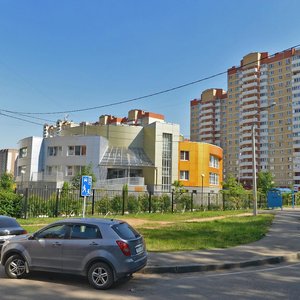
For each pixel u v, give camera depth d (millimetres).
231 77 126750
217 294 7855
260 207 45000
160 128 58750
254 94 117812
